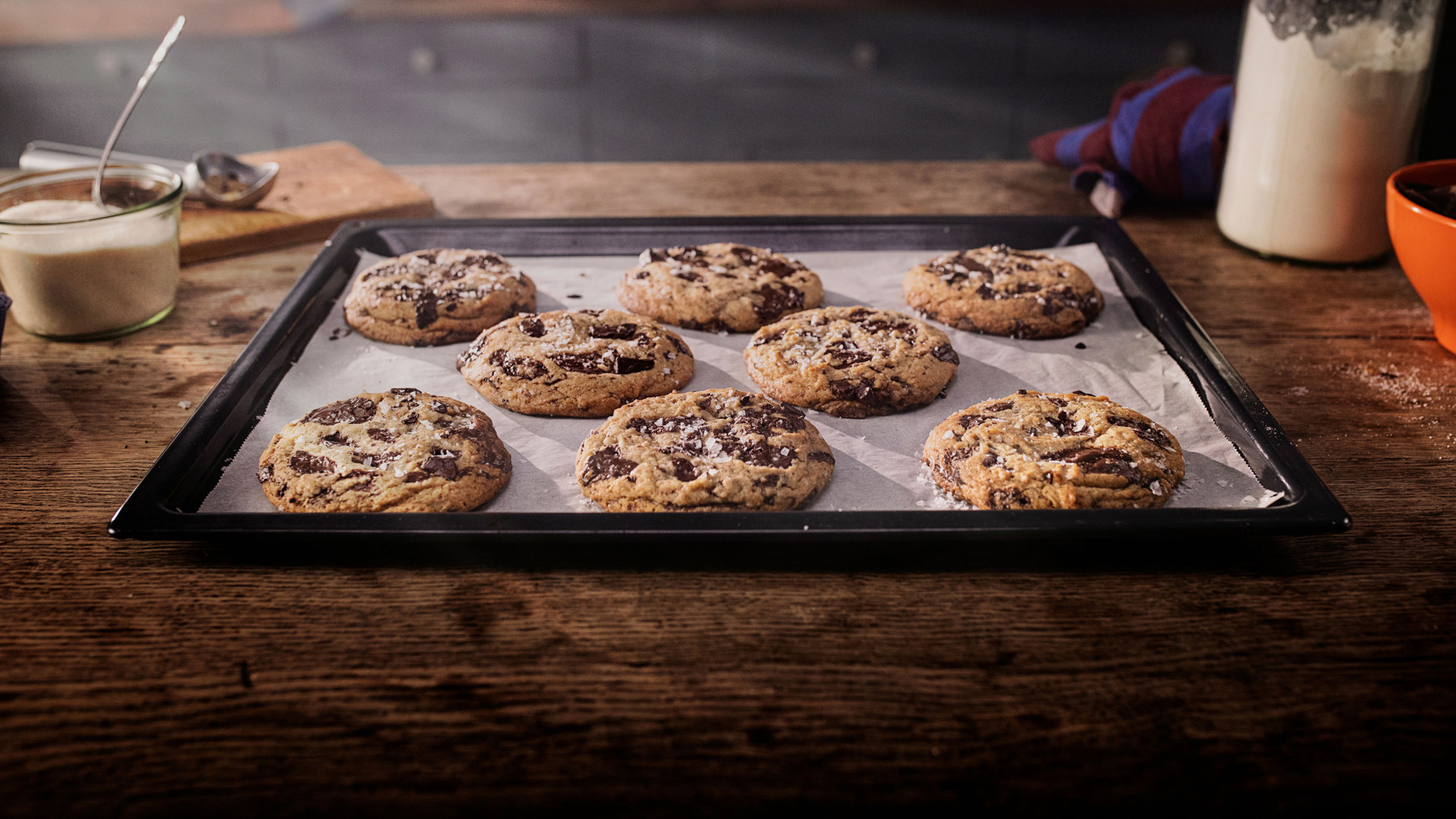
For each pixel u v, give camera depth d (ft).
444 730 1.72
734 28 5.34
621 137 5.64
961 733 1.72
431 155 5.65
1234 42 5.27
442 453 2.07
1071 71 5.40
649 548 1.94
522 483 2.09
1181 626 1.83
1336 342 2.41
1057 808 1.66
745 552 1.94
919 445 2.18
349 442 2.10
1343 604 1.86
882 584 1.89
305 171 3.05
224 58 5.35
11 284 2.38
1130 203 2.94
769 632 1.83
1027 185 3.05
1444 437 2.16
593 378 2.27
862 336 2.38
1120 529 1.89
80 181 2.56
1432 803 1.65
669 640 1.82
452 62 5.41
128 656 1.80
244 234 2.74
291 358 2.35
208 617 1.85
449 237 2.70
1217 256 2.71
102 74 5.35
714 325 2.48
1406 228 2.24
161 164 2.91
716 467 2.05
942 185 3.05
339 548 1.95
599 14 5.29
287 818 1.65
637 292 2.51
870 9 5.27
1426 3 2.38
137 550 1.95
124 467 2.11
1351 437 2.16
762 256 2.61
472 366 2.32
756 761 1.70
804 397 2.27
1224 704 1.75
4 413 2.23
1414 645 1.81
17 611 1.86
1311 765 1.69
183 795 1.66
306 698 1.76
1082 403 2.18
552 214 2.90
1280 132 2.56
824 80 5.48
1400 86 2.45
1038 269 2.53
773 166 3.17
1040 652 1.81
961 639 1.82
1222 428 2.17
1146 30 5.27
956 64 5.42
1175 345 2.35
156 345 2.43
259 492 2.05
